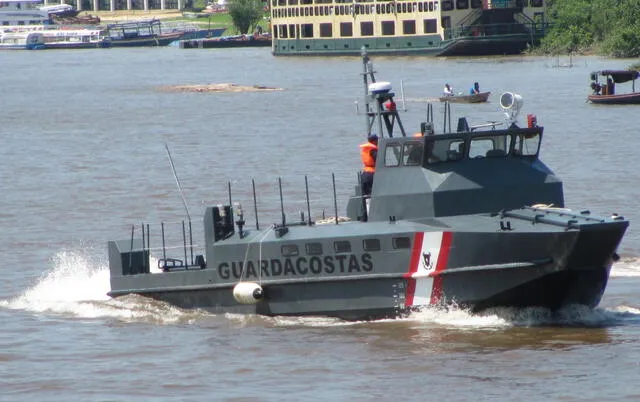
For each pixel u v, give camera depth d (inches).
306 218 6161.4
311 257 4001.0
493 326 3863.2
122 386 3484.3
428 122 4001.0
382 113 4178.2
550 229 3713.1
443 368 3513.8
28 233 6166.3
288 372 3548.2
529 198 3988.7
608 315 4035.4
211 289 4197.8
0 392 3469.5
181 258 5329.7
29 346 3937.0
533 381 3385.8
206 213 4210.1
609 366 3486.7
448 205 3917.3
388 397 3299.7
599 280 3843.5
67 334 4072.3
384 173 4035.4
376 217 4042.8
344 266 3959.2
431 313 3895.2
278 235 4072.3
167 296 4338.1
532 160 4067.4
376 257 3914.9
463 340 3745.1
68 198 7273.6
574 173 7632.9
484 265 3784.5
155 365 3678.6
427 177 3937.0
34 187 7785.4
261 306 4109.3
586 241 3683.6
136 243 4554.6
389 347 3713.1
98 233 6117.1
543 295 3814.0
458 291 3841.0
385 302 3924.7
